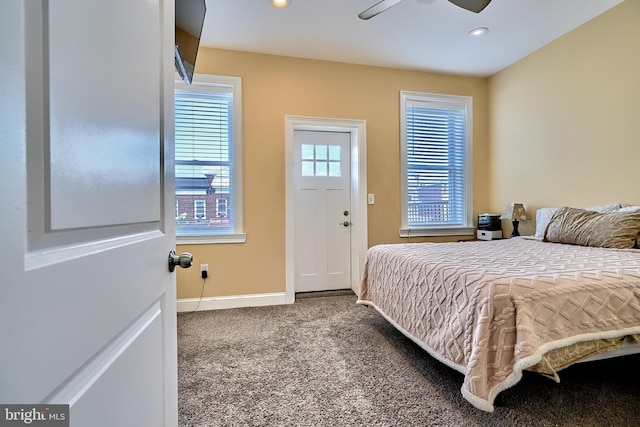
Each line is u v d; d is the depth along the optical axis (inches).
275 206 126.0
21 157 15.5
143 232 29.8
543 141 123.7
